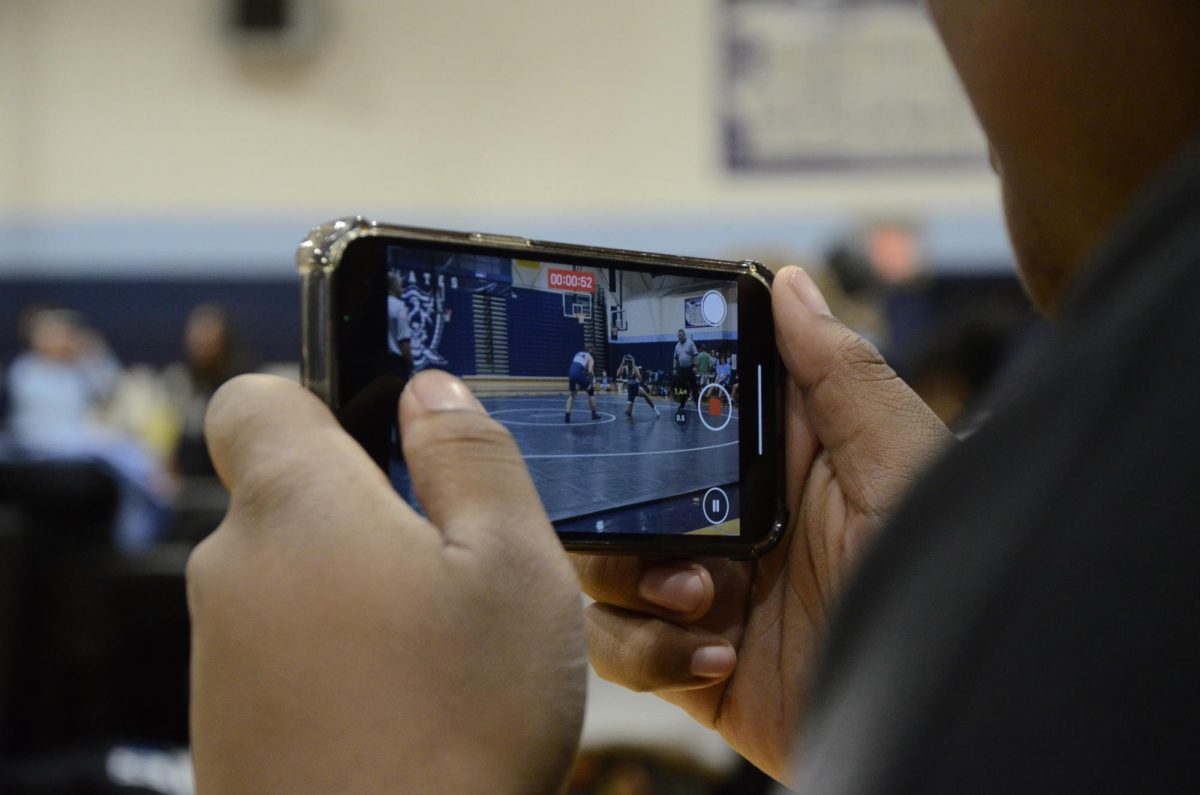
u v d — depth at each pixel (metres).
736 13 5.55
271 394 0.40
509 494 0.38
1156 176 0.33
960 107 5.38
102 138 5.86
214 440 0.40
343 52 5.77
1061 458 0.21
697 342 0.61
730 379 0.62
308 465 0.38
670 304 0.60
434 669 0.34
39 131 5.86
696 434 0.61
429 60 5.75
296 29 5.72
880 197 5.43
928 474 0.24
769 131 5.53
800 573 0.62
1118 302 0.22
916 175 5.41
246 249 5.84
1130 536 0.19
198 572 0.38
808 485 0.62
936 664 0.20
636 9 5.62
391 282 0.50
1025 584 0.20
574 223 5.66
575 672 0.37
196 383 4.08
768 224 5.52
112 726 1.92
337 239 0.49
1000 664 0.20
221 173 5.84
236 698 0.35
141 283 5.84
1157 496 0.19
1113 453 0.20
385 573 0.35
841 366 0.60
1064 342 0.22
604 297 0.59
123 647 1.95
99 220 5.85
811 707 0.23
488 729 0.34
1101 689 0.19
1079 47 0.33
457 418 0.39
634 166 5.62
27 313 5.86
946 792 0.19
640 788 1.22
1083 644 0.19
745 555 0.61
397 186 5.77
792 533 0.63
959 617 0.20
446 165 5.74
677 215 5.59
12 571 1.82
